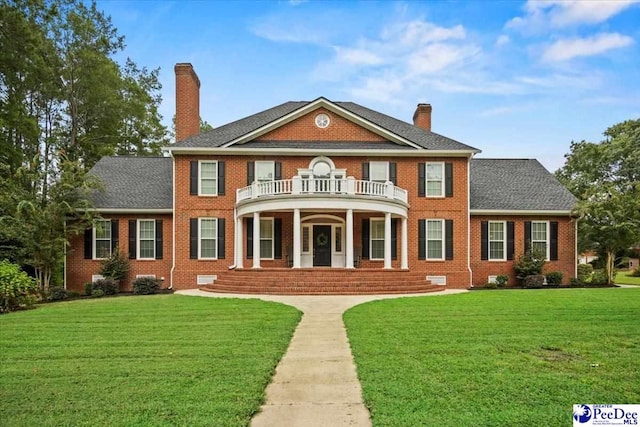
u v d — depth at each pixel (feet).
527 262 82.84
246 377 24.34
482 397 21.09
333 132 86.33
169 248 83.61
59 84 124.77
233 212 82.74
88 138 133.90
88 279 81.76
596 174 155.33
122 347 31.37
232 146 82.58
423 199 83.82
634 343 31.73
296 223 73.56
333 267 80.64
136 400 20.93
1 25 90.12
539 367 25.91
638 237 82.94
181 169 82.74
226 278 73.87
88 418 18.92
